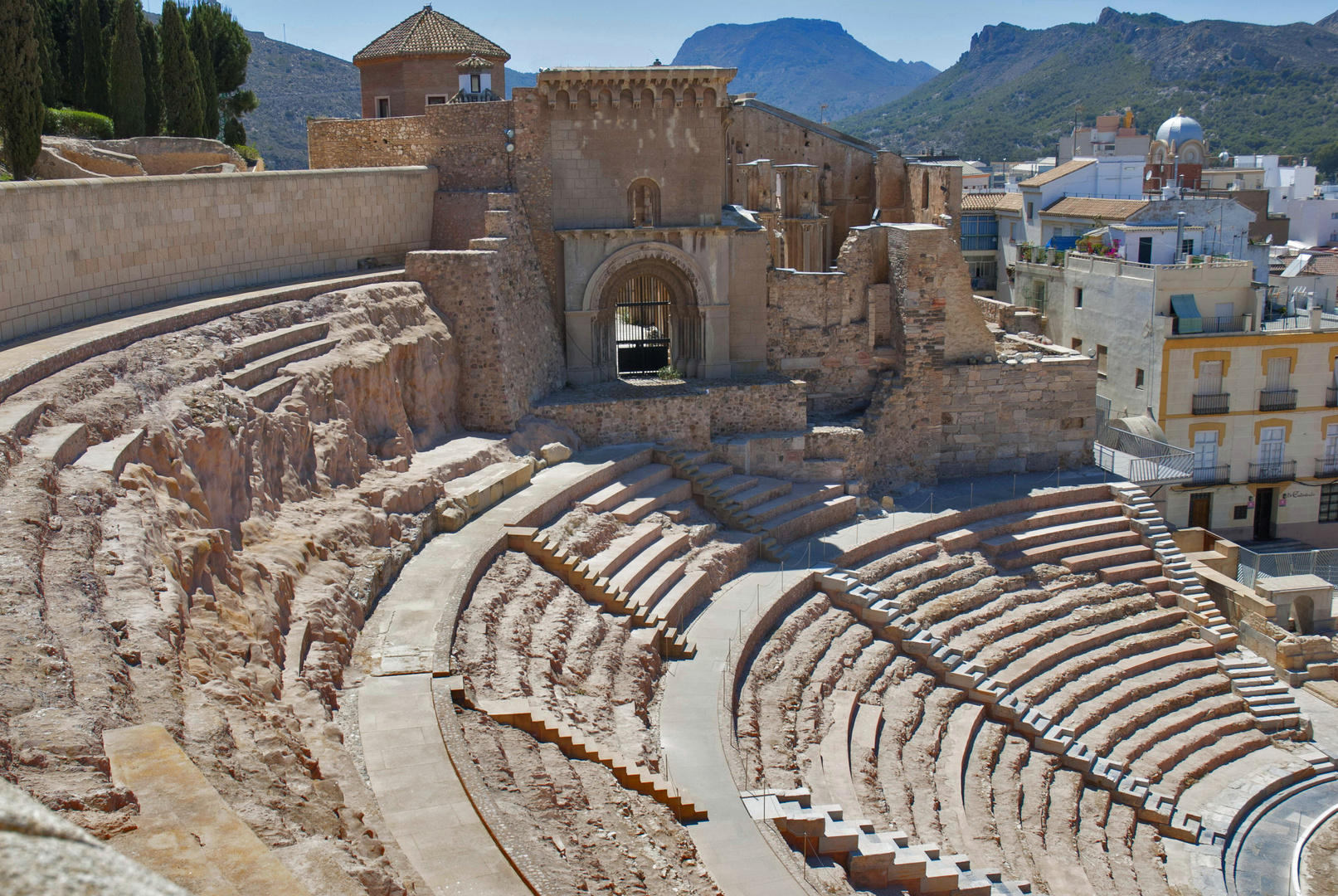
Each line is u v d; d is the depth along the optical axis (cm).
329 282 3353
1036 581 3991
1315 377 5388
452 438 3559
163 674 1406
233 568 2041
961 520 4144
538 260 4172
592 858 1730
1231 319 5325
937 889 2311
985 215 7862
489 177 4138
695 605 3234
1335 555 4719
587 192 4162
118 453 1919
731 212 4569
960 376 4478
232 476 2316
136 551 1673
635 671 2673
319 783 1462
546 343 4122
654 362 4706
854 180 5403
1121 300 5528
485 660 2289
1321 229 9062
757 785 2402
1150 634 3931
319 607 2184
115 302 2736
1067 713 3462
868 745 2834
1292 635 4109
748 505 3834
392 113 5100
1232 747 3556
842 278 4472
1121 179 7425
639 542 3275
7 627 1279
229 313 2862
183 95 5291
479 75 4503
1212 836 3162
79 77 5528
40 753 1017
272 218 3400
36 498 1628
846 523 4028
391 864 1390
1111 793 3216
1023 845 2781
